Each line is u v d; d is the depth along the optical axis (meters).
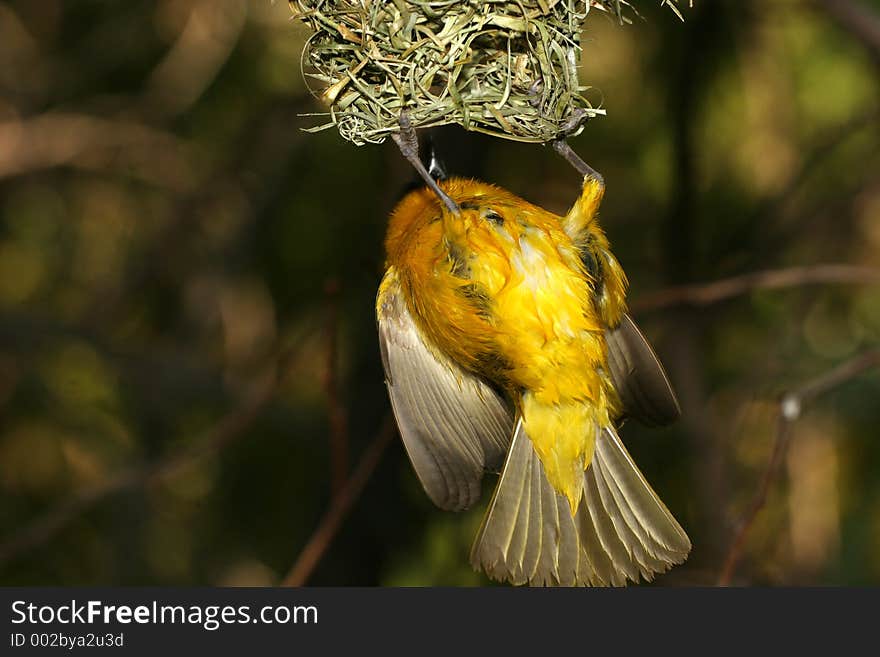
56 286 13.88
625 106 12.69
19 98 13.81
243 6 12.86
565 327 6.70
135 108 13.75
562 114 6.41
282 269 13.45
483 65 6.33
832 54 12.58
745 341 12.88
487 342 6.75
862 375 11.95
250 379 13.46
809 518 12.59
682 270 12.05
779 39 12.70
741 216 12.95
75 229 14.01
